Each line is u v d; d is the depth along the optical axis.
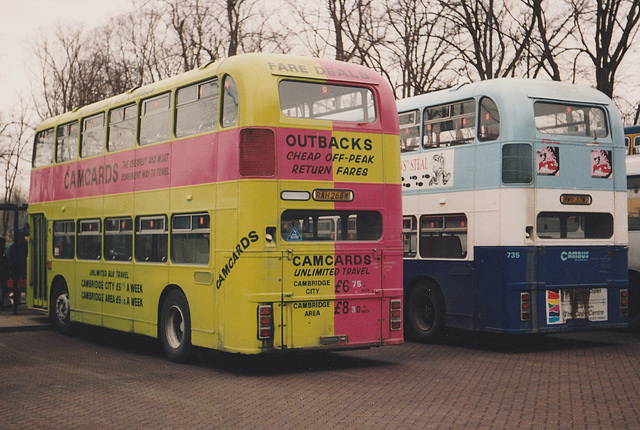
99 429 7.70
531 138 13.20
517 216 13.08
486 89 13.63
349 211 11.35
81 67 42.75
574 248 13.55
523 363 12.06
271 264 10.69
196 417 8.20
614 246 13.96
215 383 10.32
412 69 28.41
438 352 13.48
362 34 28.72
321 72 11.23
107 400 9.18
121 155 14.18
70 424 7.92
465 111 14.02
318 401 9.02
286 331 10.78
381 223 11.63
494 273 13.25
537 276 13.17
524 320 13.03
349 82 11.44
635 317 16.39
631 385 10.02
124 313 13.90
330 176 11.15
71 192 16.30
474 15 25.86
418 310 15.05
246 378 10.72
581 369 11.41
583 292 13.61
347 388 9.88
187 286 11.88
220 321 11.03
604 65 24.12
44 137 18.00
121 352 13.68
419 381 10.40
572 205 13.52
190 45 31.88
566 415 8.20
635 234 16.05
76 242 15.97
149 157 13.16
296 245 10.88
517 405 8.73
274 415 8.26
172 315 12.47
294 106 10.97
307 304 10.94
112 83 38.22
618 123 14.17
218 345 11.06
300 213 10.96
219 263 11.06
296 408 8.62
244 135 10.69
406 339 15.34
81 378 10.80
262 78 10.77
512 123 13.17
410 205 15.17
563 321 13.39
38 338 15.80
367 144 11.50
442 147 14.47
